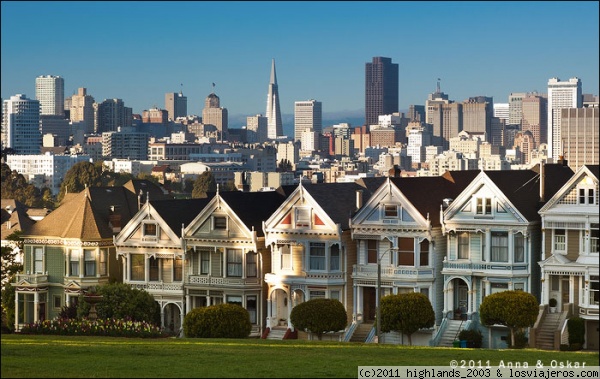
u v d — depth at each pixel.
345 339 141.25
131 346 107.88
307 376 88.62
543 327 134.50
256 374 89.00
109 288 147.00
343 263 144.50
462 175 152.75
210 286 149.75
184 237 151.50
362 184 155.38
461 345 134.62
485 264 138.25
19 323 162.25
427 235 139.62
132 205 169.62
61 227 161.25
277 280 146.62
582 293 133.88
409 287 140.75
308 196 144.88
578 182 134.50
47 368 91.06
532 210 139.12
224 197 150.12
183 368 91.75
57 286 160.75
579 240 134.50
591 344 133.25
